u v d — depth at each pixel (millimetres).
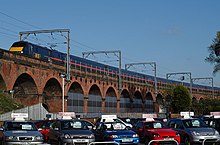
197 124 22359
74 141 18938
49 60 47875
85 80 57625
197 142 20750
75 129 20141
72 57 54844
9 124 19953
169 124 23703
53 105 51000
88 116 51406
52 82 49750
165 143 19062
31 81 43781
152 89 86188
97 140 22391
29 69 42562
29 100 44781
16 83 43969
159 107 90250
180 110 76500
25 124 20109
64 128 20188
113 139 21062
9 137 18359
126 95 75875
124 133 21484
